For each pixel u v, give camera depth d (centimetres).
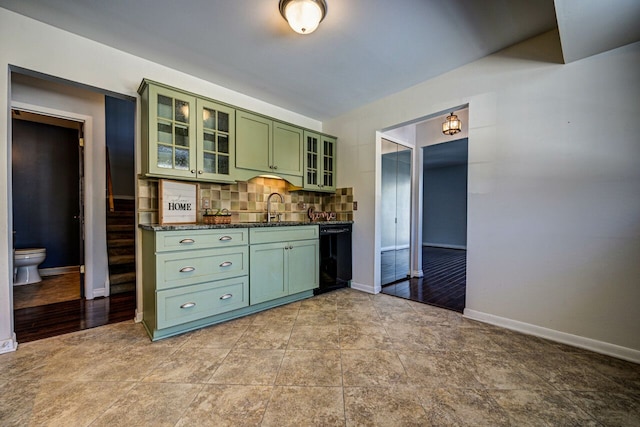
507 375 153
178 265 200
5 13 174
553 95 197
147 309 214
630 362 167
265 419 120
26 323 225
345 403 130
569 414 123
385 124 305
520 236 212
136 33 194
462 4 167
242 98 292
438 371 157
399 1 163
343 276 333
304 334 205
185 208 246
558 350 182
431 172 798
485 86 228
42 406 127
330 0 161
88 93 293
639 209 168
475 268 235
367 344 190
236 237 232
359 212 336
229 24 183
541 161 202
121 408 126
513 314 215
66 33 193
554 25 189
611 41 166
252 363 165
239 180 263
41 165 391
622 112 172
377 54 221
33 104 260
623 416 122
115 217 364
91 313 249
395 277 388
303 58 226
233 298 230
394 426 116
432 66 241
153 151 210
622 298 173
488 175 227
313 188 332
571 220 191
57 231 402
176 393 137
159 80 234
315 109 338
